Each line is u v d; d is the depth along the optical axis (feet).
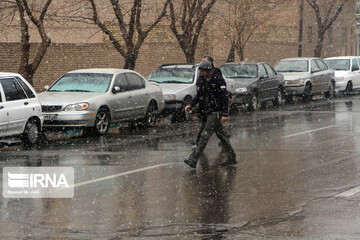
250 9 141.38
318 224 32.65
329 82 137.69
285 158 54.85
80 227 32.37
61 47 126.93
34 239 30.22
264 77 113.39
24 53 86.43
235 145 64.13
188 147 63.93
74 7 156.56
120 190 41.81
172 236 30.66
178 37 118.73
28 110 66.08
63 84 79.97
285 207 36.50
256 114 102.32
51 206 37.19
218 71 51.26
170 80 96.99
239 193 40.57
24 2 86.79
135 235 30.89
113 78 79.87
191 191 41.37
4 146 67.87
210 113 50.96
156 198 39.24
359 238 29.99
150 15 161.58
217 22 159.22
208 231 31.53
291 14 206.59
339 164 51.19
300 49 164.04
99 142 69.31
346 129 77.00
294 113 102.83
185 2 118.73
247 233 31.09
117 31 152.97
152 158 56.29
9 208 36.73
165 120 97.35
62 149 63.52
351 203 37.35
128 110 80.79
